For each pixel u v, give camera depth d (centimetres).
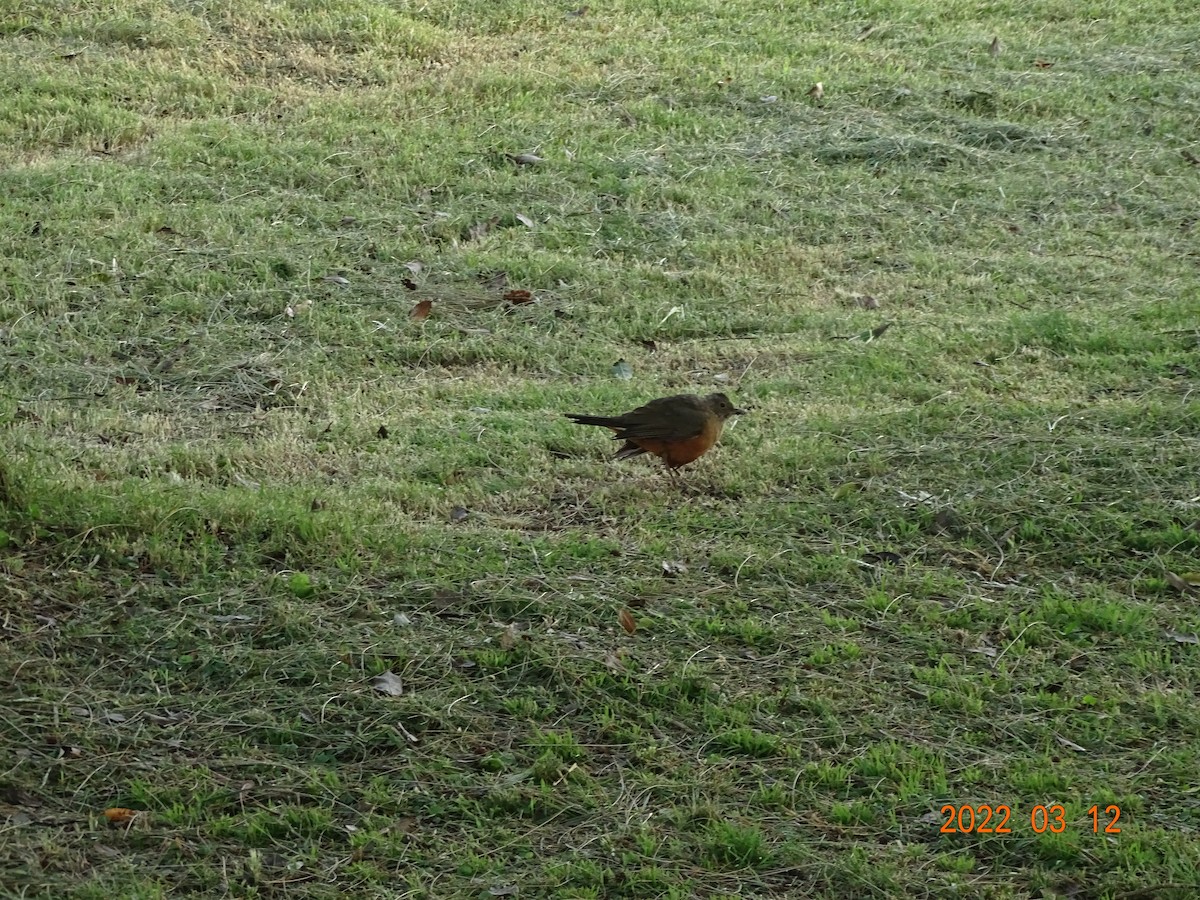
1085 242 1380
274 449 941
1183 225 1428
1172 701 707
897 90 1661
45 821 591
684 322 1187
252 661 698
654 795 632
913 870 594
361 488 889
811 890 582
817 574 810
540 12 1822
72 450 922
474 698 686
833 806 625
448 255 1273
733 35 1802
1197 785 649
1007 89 1689
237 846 589
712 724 677
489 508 888
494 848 598
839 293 1257
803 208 1414
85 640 707
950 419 998
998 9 1942
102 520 803
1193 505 882
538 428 992
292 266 1227
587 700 689
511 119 1542
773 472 926
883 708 698
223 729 654
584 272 1257
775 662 730
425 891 568
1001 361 1112
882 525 866
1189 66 1791
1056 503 884
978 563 834
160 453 928
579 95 1616
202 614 735
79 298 1162
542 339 1149
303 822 603
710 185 1445
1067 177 1511
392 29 1722
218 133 1462
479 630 737
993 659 742
